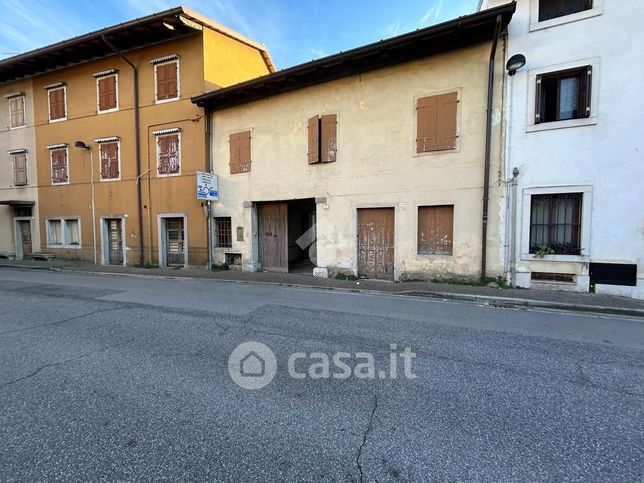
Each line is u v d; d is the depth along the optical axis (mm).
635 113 6863
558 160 7438
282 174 10688
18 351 4039
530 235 7836
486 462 2180
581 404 2902
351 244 9664
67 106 14195
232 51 13047
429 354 4004
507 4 7137
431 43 8406
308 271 11391
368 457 2221
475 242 8242
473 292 7344
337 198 9820
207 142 11805
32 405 2846
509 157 7828
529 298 6766
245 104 11219
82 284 8961
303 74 9633
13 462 2166
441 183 8531
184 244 12398
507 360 3840
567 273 7449
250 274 10586
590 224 7250
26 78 14961
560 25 7305
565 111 7531
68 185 14391
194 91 11898
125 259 13422
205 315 5684
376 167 9273
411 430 2518
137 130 12805
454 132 8336
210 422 2605
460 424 2598
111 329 4887
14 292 7770
